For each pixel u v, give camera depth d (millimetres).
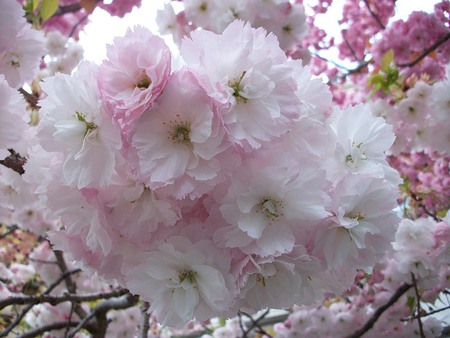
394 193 245
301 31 542
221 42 228
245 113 224
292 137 242
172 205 231
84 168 225
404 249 585
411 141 622
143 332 536
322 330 757
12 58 352
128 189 230
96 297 542
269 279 248
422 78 622
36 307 845
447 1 645
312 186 229
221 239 232
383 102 611
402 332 688
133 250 246
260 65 229
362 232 239
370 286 735
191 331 1183
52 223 779
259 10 513
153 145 218
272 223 235
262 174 226
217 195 232
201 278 236
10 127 277
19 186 407
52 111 230
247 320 1143
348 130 261
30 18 513
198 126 217
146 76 222
